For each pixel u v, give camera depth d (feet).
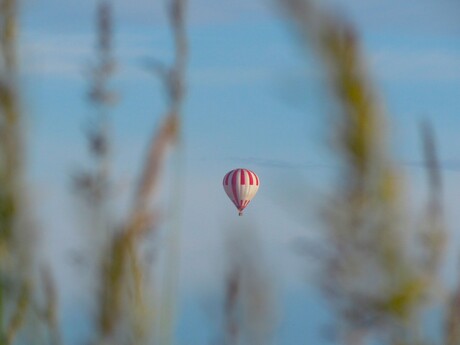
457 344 15.79
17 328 22.77
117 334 21.75
